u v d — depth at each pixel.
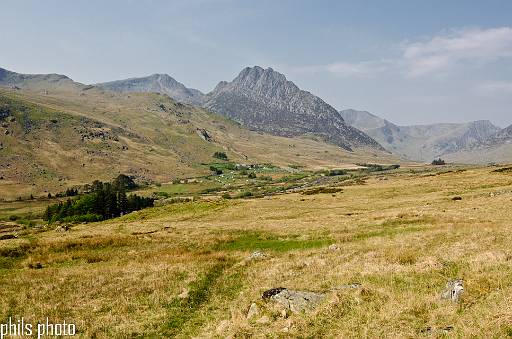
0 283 29.56
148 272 31.22
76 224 107.38
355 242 38.16
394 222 50.16
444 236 33.84
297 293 20.80
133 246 48.75
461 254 25.44
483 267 21.80
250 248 43.88
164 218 91.81
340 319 18.09
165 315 22.06
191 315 22.23
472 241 29.84
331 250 34.19
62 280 29.67
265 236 49.06
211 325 20.03
